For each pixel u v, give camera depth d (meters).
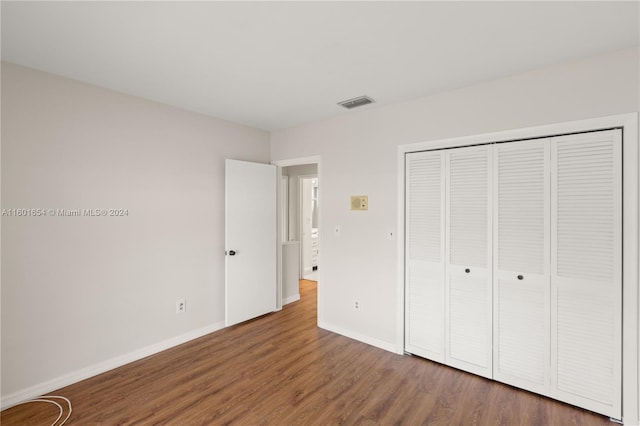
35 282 2.31
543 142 2.26
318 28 1.77
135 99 2.86
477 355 2.57
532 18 1.67
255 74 2.39
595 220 2.08
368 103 3.00
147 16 1.65
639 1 1.51
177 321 3.18
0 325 2.16
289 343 3.22
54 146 2.39
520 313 2.37
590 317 2.10
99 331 2.63
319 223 3.64
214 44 1.95
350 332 3.36
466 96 2.59
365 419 2.06
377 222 3.12
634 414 1.95
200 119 3.37
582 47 1.97
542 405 2.19
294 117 3.51
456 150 2.65
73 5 1.55
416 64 2.21
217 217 3.55
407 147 2.91
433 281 2.80
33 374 2.29
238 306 3.68
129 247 2.82
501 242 2.44
